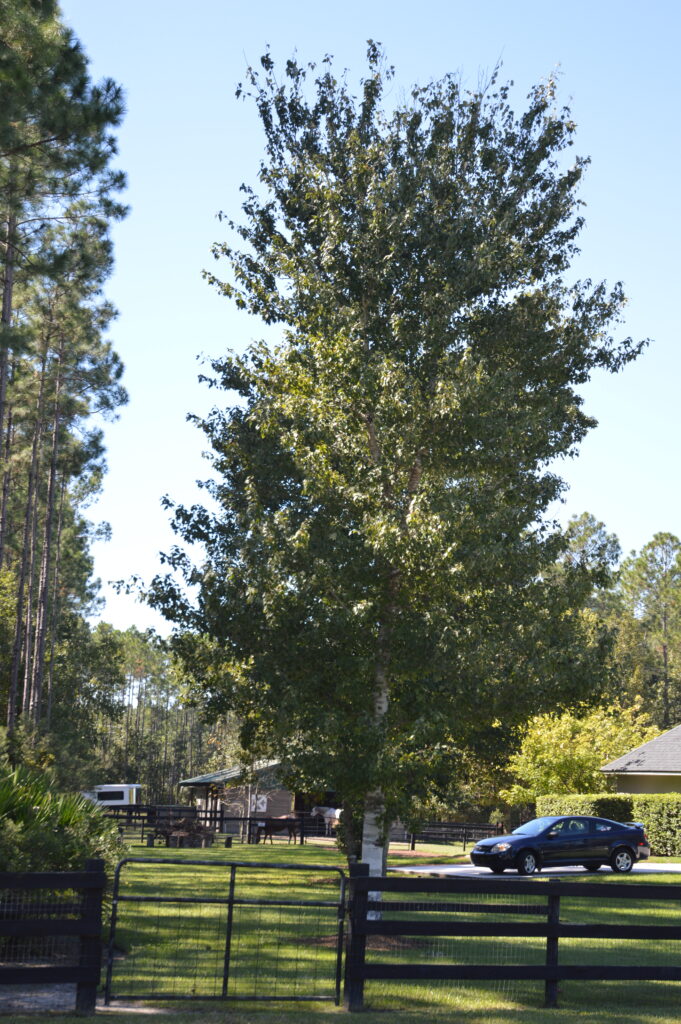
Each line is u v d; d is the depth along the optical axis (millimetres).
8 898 10922
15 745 25656
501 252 19406
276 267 19875
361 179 19344
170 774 113875
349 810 21656
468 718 16031
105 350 42594
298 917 17172
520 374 19484
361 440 17250
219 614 17062
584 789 41500
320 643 15562
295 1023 9055
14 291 38938
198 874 26203
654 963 13305
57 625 65000
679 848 35500
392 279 18453
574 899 22000
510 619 15469
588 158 21406
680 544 87938
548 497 16766
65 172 25531
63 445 46438
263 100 21172
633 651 80750
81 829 13562
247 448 21625
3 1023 8656
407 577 15328
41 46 23188
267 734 18891
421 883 10352
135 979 11055
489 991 11125
